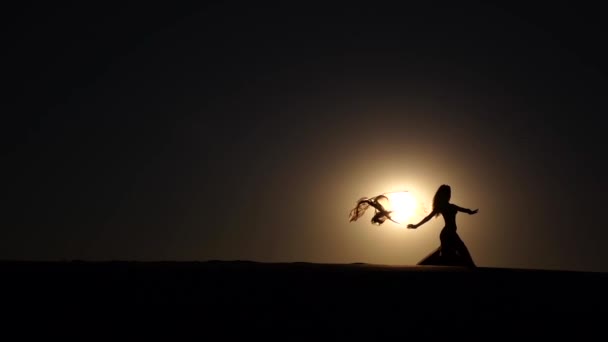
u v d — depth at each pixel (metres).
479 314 6.10
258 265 8.88
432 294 6.75
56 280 6.93
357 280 7.28
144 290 6.58
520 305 6.41
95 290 6.56
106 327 5.50
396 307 6.24
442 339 5.42
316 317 5.87
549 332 5.64
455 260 11.80
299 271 7.83
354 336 5.41
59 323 5.57
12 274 7.19
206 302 6.22
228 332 5.43
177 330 5.45
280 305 6.19
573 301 6.61
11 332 5.35
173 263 9.01
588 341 5.46
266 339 5.29
